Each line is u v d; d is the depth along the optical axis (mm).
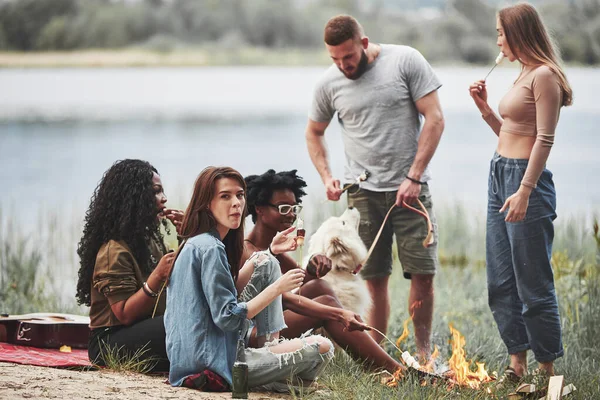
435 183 27438
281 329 7254
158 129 43875
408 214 9148
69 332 8203
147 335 7422
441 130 9117
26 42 78438
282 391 7070
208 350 6762
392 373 7520
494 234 8117
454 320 10852
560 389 7055
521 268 7836
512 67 64312
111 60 79812
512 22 7875
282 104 56688
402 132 9195
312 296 7984
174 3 81188
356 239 8695
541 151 7629
